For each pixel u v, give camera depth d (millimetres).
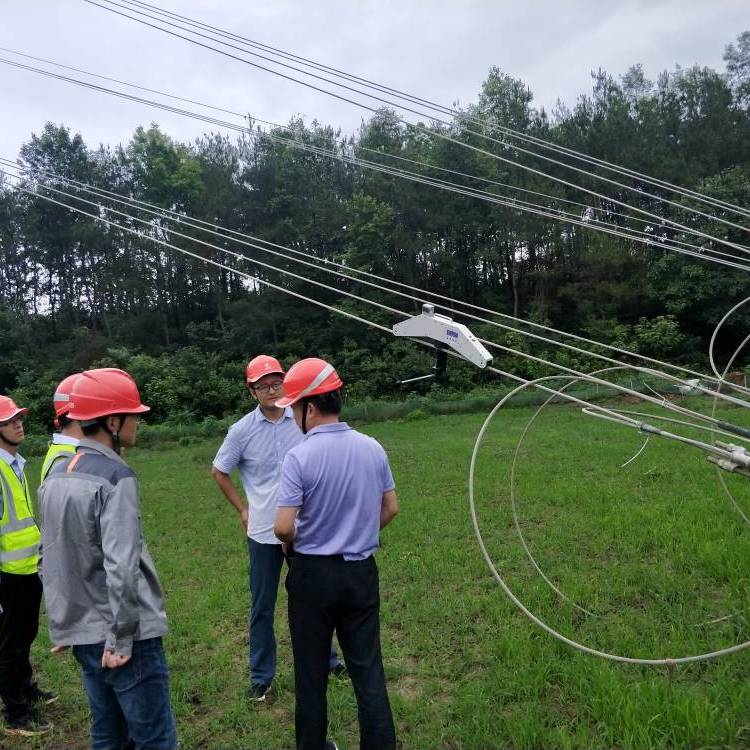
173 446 22531
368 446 3230
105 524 2705
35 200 42719
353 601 3074
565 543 6613
